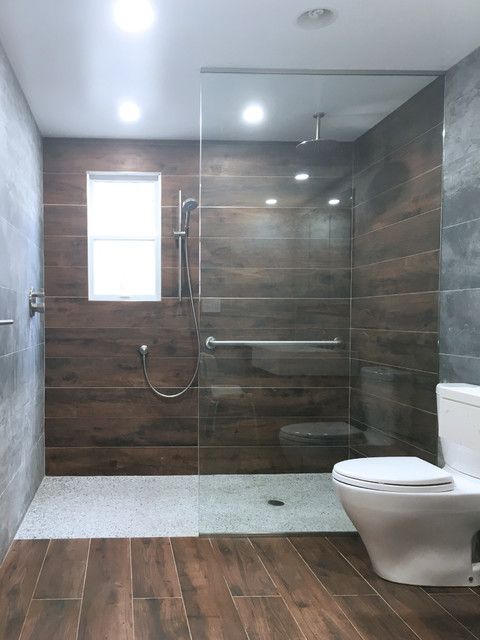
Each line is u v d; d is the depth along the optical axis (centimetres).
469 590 194
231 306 266
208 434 266
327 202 265
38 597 184
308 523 251
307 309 271
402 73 243
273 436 270
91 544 230
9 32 200
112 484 313
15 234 237
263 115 252
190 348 333
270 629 167
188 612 176
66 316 324
